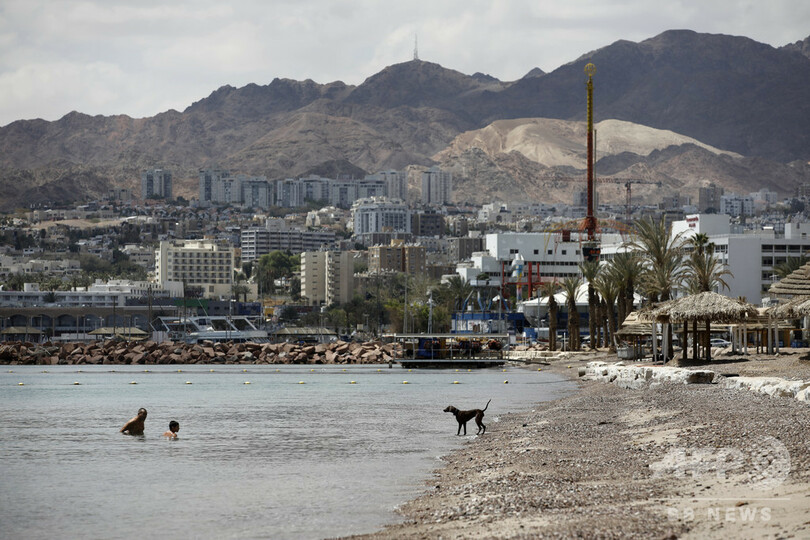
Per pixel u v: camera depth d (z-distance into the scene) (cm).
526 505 3114
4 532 3259
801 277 9175
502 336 19238
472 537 2697
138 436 6306
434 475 4334
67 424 7262
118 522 3403
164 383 13838
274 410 8462
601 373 11350
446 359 19050
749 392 6388
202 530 3234
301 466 4756
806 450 3600
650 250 14625
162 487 4153
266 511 3544
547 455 4525
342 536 3033
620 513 2816
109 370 18962
